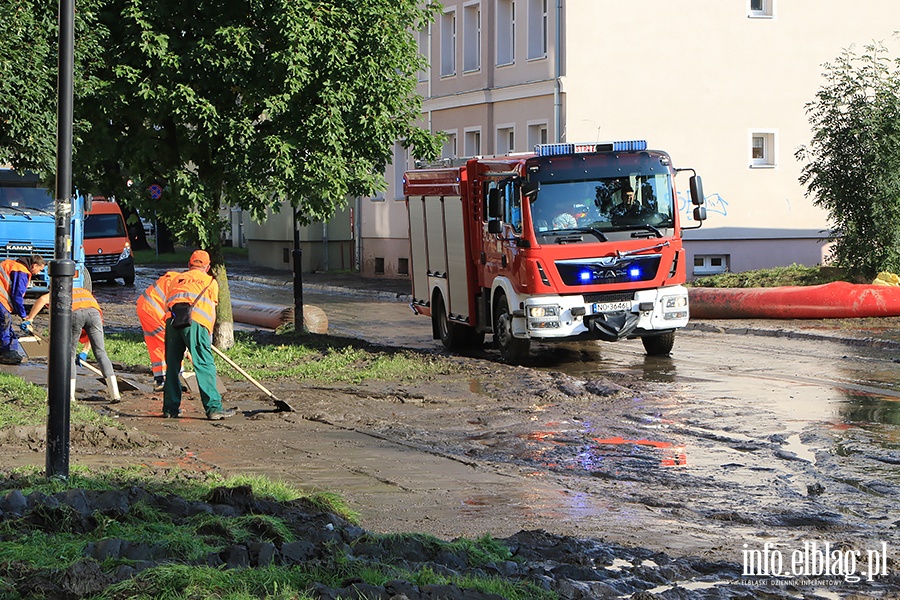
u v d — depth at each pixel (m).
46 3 17.36
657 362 21.02
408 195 26.72
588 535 8.88
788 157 38.19
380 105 21.12
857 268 30.19
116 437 12.38
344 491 10.38
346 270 49.72
